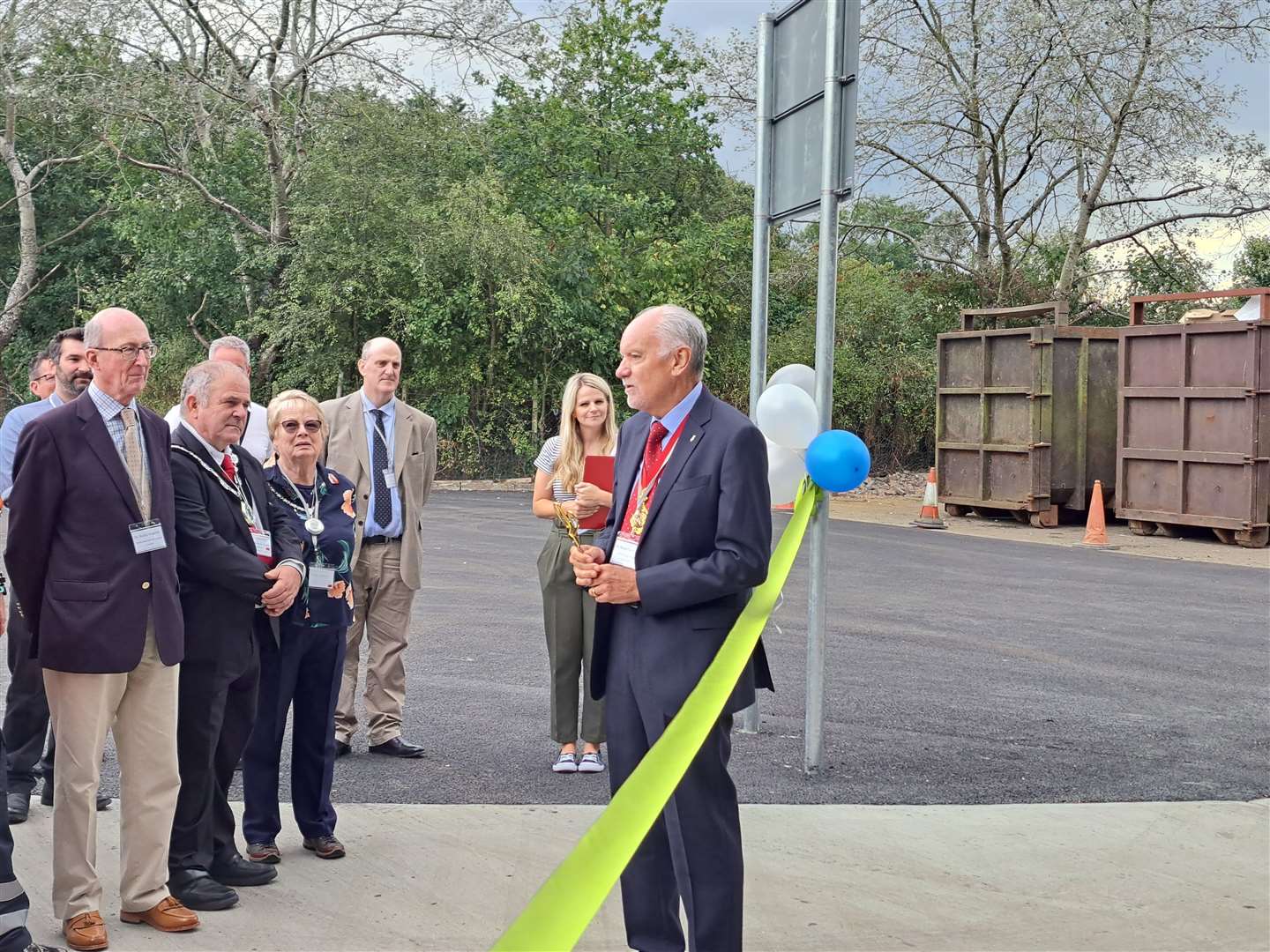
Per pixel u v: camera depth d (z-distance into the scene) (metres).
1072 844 4.71
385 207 20.78
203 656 4.12
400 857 4.48
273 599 4.27
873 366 24.84
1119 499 15.77
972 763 5.83
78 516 3.84
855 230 23.91
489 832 4.75
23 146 26.33
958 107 21.86
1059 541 14.94
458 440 21.27
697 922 3.34
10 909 3.49
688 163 29.55
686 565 3.29
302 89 22.31
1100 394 16.70
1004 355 16.92
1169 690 7.36
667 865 3.54
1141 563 12.95
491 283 21.16
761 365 6.51
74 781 3.80
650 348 3.42
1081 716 6.74
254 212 22.78
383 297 20.97
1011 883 4.29
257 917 3.95
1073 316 23.95
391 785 5.38
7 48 21.30
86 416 3.90
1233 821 5.00
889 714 6.76
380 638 5.85
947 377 17.73
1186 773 5.71
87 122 22.50
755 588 3.49
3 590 3.96
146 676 3.93
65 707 3.83
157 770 3.92
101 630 3.79
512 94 25.38
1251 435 14.16
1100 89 20.73
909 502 20.25
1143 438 15.47
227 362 4.34
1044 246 24.98
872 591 10.91
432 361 21.20
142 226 22.27
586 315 22.03
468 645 8.29
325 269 20.75
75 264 26.91
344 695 5.87
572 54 28.03
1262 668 7.98
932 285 25.11
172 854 4.05
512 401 21.55
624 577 3.29
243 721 4.28
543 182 24.80
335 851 4.51
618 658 3.49
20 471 3.81
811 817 4.98
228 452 4.42
